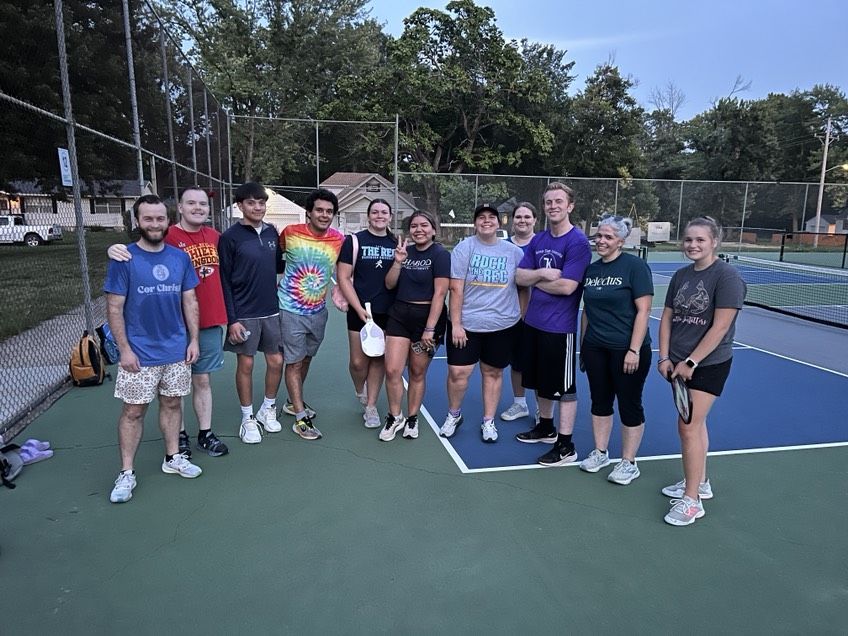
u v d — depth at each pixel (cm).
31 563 270
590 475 373
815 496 350
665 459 401
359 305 423
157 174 814
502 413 484
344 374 594
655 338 800
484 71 2684
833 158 4188
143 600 246
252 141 2377
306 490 345
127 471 335
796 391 556
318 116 2738
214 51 2916
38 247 859
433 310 400
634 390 347
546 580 265
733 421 474
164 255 329
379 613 241
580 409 508
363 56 3325
